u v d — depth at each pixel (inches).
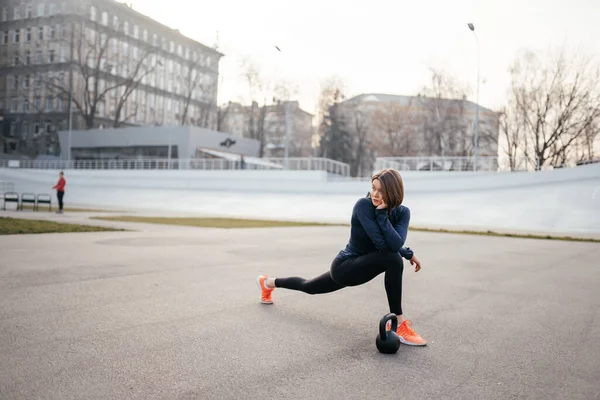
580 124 2028.8
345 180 1966.0
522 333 173.0
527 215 1087.0
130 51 3459.6
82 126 3102.9
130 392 108.7
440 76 2369.6
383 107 2977.4
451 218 1111.6
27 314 175.9
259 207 1398.9
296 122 3678.6
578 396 114.8
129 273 273.3
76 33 3026.6
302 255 387.5
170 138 2241.6
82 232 521.0
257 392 111.2
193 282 252.2
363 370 128.6
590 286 286.2
